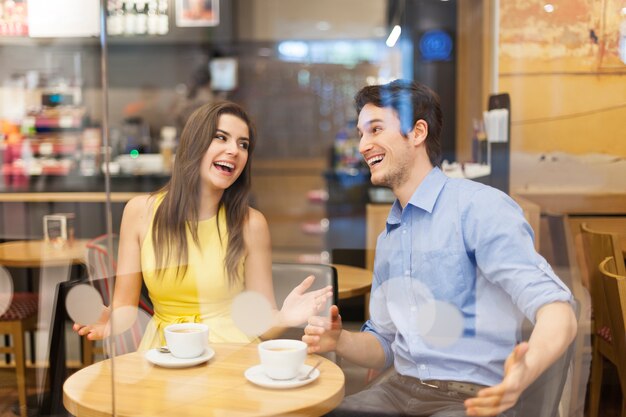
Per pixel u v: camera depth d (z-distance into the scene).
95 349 1.55
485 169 1.98
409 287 1.47
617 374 1.42
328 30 6.49
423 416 1.36
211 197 1.55
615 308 1.46
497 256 1.40
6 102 4.27
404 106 1.52
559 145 1.91
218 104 1.60
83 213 3.46
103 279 1.61
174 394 1.24
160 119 5.73
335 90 6.59
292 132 6.53
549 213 1.73
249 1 6.32
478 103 2.92
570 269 1.60
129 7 5.40
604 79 1.85
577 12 1.91
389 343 1.47
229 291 1.49
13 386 1.66
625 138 1.81
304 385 1.27
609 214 1.73
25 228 2.63
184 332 1.36
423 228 1.48
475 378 1.39
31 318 1.71
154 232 1.54
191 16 5.63
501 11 2.29
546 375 1.31
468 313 1.42
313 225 4.57
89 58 4.28
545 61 2.00
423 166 1.52
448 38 3.39
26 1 3.90
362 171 4.39
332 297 1.48
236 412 1.17
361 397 1.38
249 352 1.38
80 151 4.22
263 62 6.45
